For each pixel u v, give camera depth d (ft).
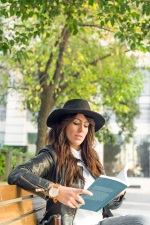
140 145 82.89
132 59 39.86
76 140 9.50
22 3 16.42
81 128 9.59
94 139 10.22
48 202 8.28
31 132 86.48
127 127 71.92
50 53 32.76
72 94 36.99
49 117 9.61
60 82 36.76
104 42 38.37
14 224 7.14
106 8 17.17
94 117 9.96
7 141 85.92
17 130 86.12
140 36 18.39
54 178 8.68
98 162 10.11
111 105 41.75
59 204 8.19
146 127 83.35
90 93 39.45
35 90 36.27
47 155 8.68
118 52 34.01
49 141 9.51
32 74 41.55
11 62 38.58
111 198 7.86
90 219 8.92
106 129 68.64
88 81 35.55
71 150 9.59
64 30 29.19
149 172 81.10
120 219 8.57
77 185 8.90
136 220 8.26
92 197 7.75
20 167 7.87
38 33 19.08
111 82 40.40
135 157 82.12
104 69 38.47
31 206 8.83
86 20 30.55
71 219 8.28
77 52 34.50
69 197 7.18
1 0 16.81
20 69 41.27
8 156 33.40
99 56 37.65
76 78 35.37
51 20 20.33
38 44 34.81
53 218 7.93
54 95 34.17
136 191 65.57
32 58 36.45
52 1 16.72
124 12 16.88
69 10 17.65
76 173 8.95
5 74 44.39
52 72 39.55
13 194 7.38
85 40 37.58
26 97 41.47
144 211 34.04
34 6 16.96
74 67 36.01
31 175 7.55
